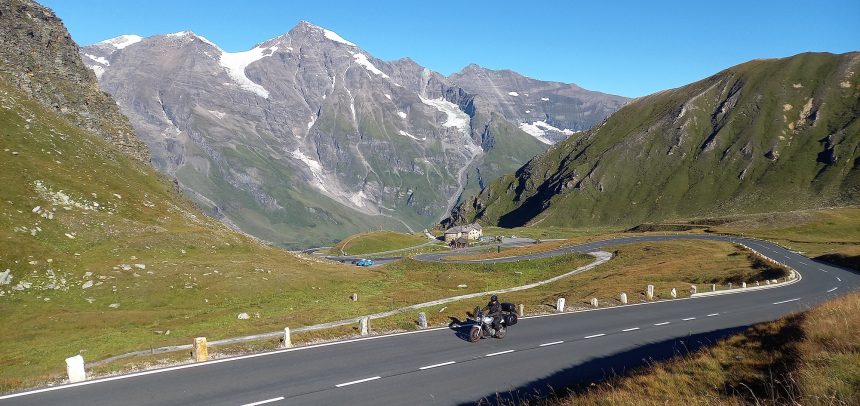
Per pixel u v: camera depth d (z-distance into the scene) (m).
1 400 15.50
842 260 76.75
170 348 27.67
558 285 68.31
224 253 69.81
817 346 14.43
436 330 27.98
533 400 15.73
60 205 57.81
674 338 25.48
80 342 33.34
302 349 22.98
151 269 53.09
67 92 99.12
